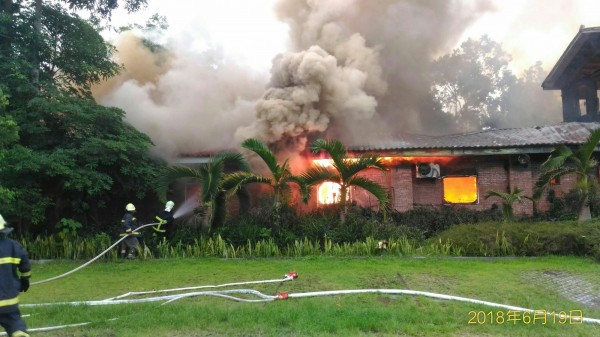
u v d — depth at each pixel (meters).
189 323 5.14
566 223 10.74
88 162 11.41
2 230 4.31
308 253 10.46
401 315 5.46
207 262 9.75
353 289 7.04
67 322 5.27
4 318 4.18
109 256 10.38
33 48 12.03
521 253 10.05
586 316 5.76
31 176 11.19
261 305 6.08
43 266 9.71
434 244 10.59
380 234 10.99
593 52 15.76
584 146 11.25
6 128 9.00
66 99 11.80
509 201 12.03
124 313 5.63
